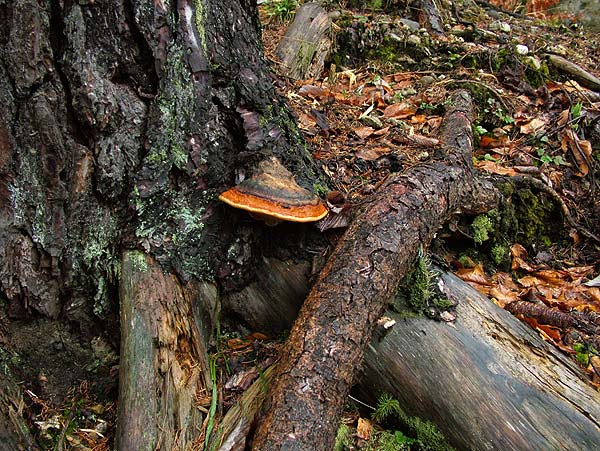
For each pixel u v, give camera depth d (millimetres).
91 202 672
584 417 663
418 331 726
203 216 729
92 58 639
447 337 722
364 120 1295
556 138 1417
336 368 616
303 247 780
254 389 685
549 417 663
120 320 675
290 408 582
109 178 664
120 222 693
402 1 2008
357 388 741
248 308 793
